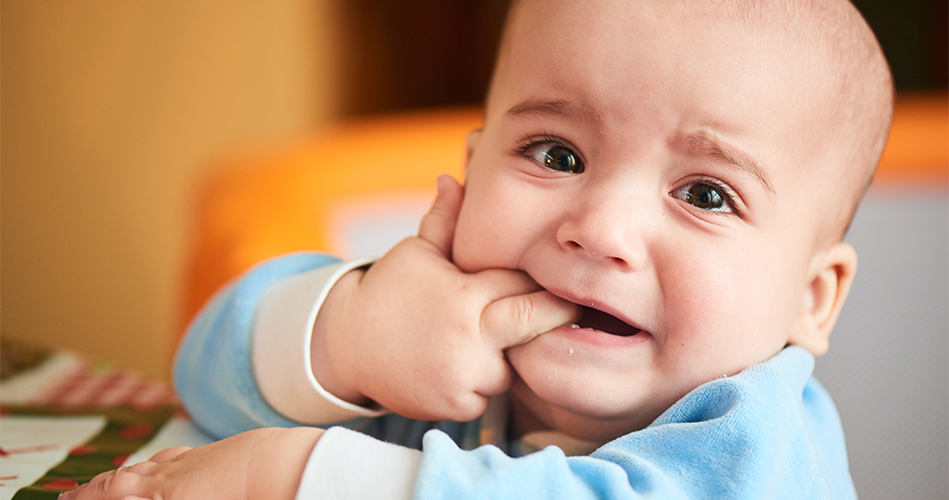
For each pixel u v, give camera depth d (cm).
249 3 333
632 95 71
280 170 187
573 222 71
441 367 74
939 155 146
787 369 75
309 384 79
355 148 202
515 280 75
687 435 65
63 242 284
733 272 72
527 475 57
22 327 277
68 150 285
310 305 82
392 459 59
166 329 300
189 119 314
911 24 278
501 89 82
